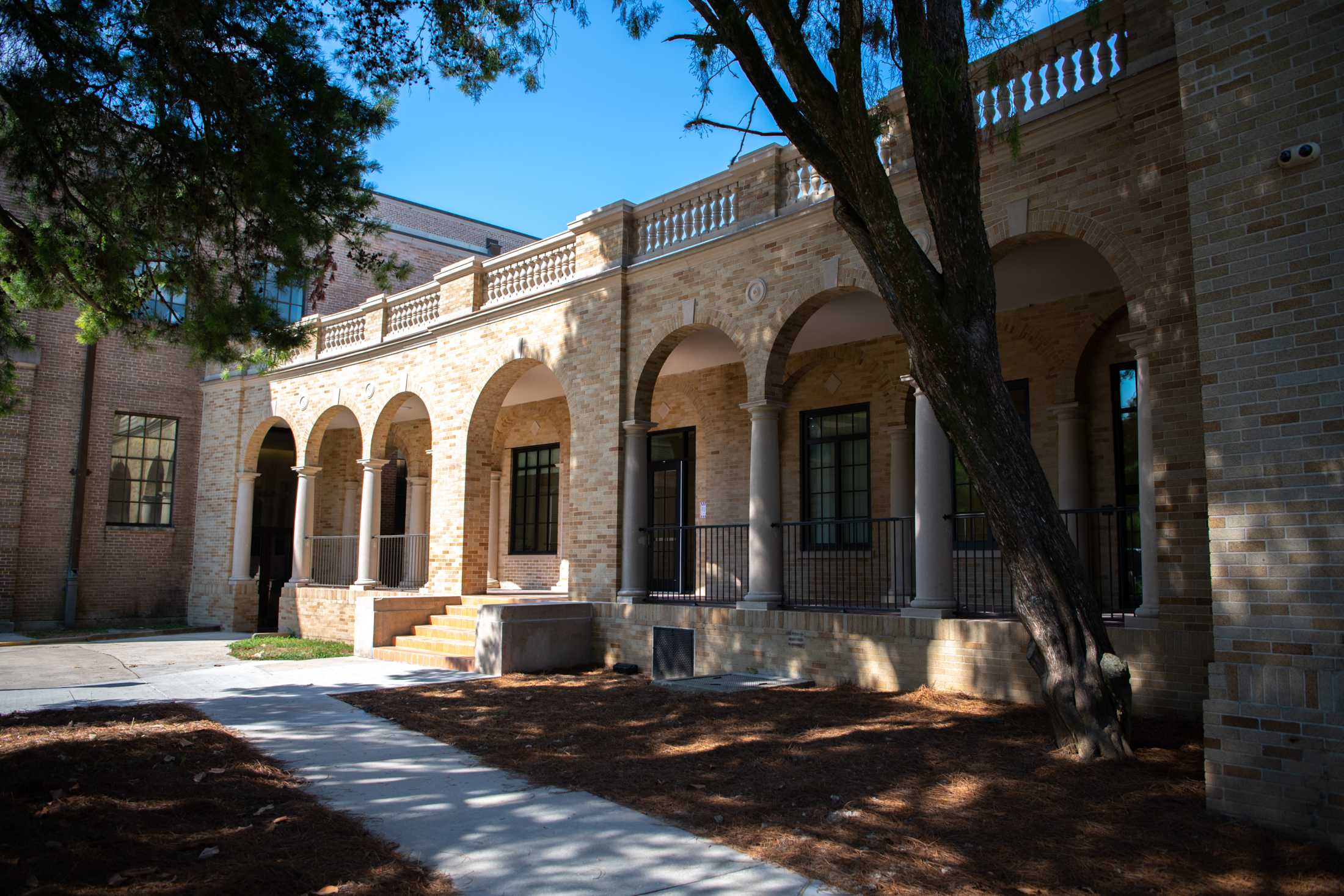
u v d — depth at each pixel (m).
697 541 16.55
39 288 9.33
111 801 5.92
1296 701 5.23
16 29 7.51
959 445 6.90
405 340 17.48
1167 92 8.29
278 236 8.62
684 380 17.23
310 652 15.49
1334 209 5.36
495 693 10.85
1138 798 5.84
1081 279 11.48
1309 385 5.37
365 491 18.20
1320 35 5.50
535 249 15.13
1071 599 6.92
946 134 6.76
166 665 14.14
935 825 5.52
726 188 12.59
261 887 4.56
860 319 13.20
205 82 8.02
